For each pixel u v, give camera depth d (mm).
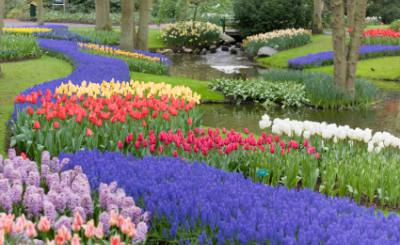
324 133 8406
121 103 9070
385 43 30453
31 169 5809
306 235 4488
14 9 52969
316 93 16938
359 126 14180
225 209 5113
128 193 5684
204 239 4723
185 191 5680
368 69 24500
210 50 35281
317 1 37062
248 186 6223
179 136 7785
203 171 6645
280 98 17391
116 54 22500
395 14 51094
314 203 5629
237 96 17703
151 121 8781
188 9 44656
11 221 4020
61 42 24906
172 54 33906
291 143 7742
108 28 35688
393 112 16125
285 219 5000
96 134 8000
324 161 8008
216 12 44938
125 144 8219
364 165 7613
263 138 7766
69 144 7863
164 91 10250
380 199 7273
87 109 8938
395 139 8312
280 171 7578
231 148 7426
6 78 16656
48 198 4824
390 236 4879
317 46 32156
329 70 24641
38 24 41031
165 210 5184
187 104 9930
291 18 37031
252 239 4582
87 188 5195
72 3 55938
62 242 3867
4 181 4977
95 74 14891
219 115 15328
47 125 7918
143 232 4461
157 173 6426
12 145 8305
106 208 5117
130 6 24688
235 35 39781
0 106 12328
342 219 5121
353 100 17000
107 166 6402
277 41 32312
